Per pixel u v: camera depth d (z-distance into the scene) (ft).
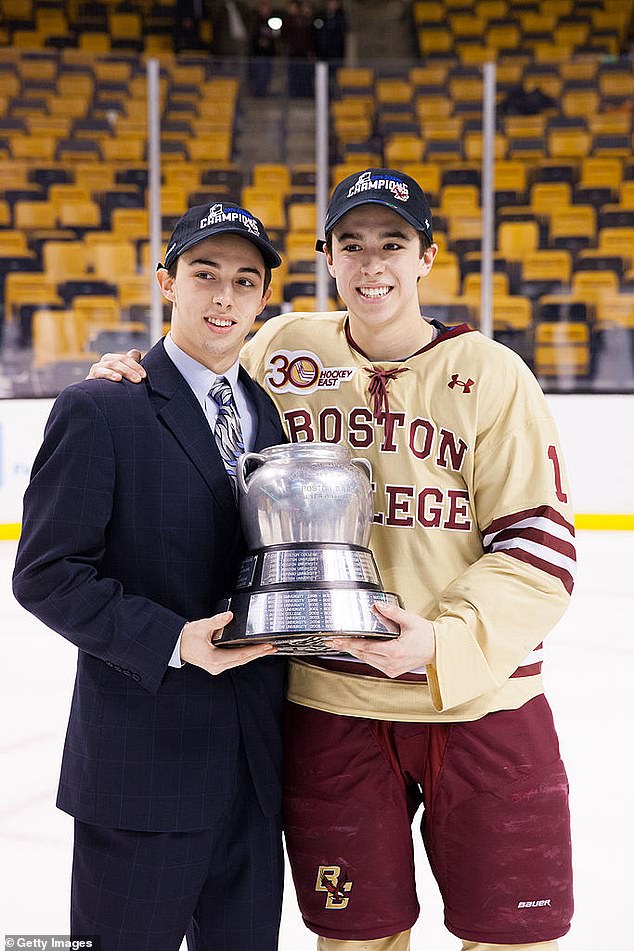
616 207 27.09
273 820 6.07
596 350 26.94
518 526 6.09
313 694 6.25
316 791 6.23
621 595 19.85
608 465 25.54
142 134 26.50
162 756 5.66
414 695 6.09
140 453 5.70
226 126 26.30
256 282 5.87
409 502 6.21
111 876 5.69
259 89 26.32
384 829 6.17
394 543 6.23
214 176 26.45
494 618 5.88
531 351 27.12
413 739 6.16
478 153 26.73
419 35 43.27
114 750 5.65
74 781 5.76
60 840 10.44
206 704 5.74
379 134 26.63
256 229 5.78
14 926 8.71
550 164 26.89
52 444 5.64
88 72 26.37
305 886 6.32
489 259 26.78
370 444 6.30
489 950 6.24
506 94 26.81
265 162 26.58
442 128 26.63
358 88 26.53
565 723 13.66
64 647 16.98
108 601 5.46
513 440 6.15
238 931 5.93
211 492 5.80
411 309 6.28
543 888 6.17
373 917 6.17
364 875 6.16
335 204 6.18
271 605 5.23
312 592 5.24
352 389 6.38
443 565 6.23
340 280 6.24
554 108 26.91
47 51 26.55
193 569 5.75
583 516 25.66
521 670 6.30
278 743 6.13
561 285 26.96
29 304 26.50
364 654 5.52
